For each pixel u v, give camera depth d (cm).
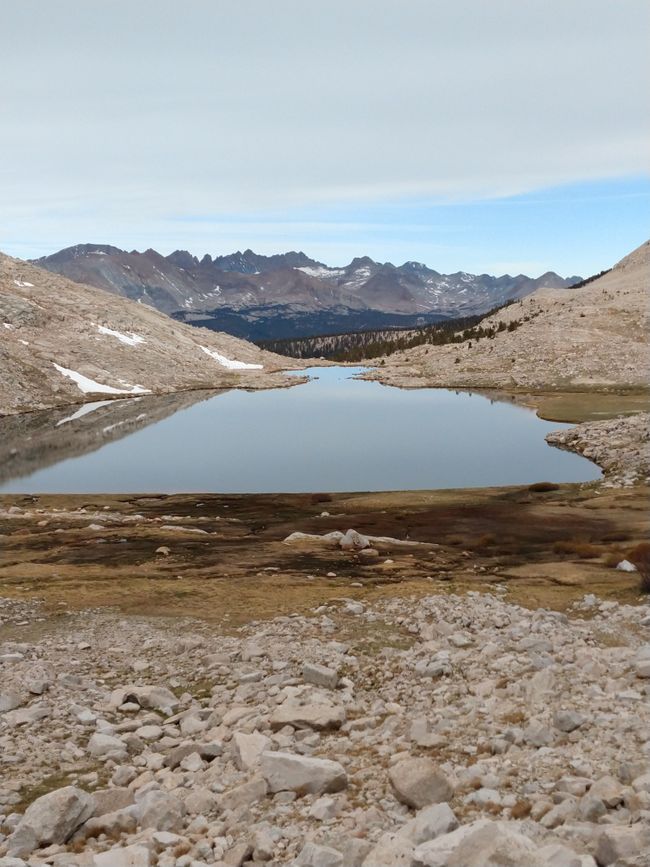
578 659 2095
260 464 10294
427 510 6869
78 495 7869
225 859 1140
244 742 1606
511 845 969
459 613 2911
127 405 18612
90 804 1342
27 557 4631
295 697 1980
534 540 5344
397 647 2567
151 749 1753
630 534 5434
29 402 17900
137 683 2267
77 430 14000
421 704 1922
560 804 1196
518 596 3328
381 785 1389
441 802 1248
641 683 1828
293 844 1181
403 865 1009
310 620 2916
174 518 6550
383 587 3556
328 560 4416
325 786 1380
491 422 14412
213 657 2431
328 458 10706
